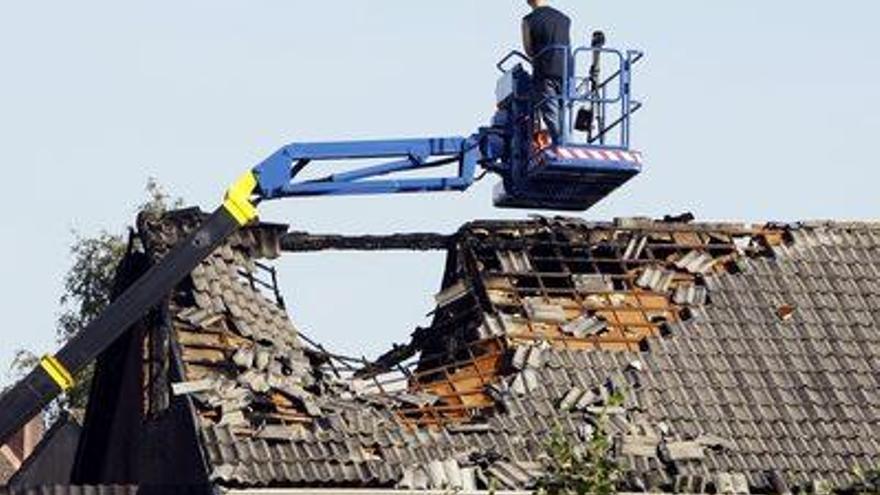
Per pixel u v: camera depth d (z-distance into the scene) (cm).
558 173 8356
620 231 8788
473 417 7656
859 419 7938
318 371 7950
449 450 7362
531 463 7306
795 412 7912
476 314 8375
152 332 8050
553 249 8656
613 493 5475
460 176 8594
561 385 7825
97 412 8712
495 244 8588
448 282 8875
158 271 7600
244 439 7081
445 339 8594
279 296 8350
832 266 8819
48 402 7544
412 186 8538
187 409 7319
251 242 8388
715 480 7425
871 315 8569
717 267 8744
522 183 8550
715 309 8419
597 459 5503
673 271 8694
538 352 7962
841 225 9088
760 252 8875
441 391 7925
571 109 8450
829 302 8594
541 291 8419
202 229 7644
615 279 8619
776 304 8512
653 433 7625
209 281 8062
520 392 7738
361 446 7269
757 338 8294
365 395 7781
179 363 7538
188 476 7325
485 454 7344
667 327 8281
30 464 12575
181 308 7931
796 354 8244
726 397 7919
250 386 7425
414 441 7375
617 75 8488
